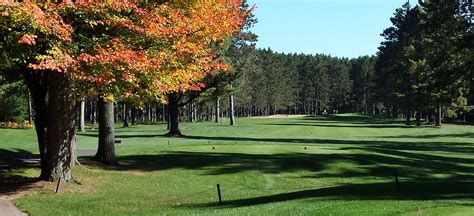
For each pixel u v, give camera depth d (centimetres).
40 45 1408
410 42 8331
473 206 1162
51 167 1758
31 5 1215
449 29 4441
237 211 1230
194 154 2767
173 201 1634
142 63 1430
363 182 2114
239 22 1797
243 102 13438
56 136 1748
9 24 1289
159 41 1552
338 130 6431
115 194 1692
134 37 1509
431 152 3431
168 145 3441
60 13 1334
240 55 6481
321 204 1228
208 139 4400
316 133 5872
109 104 2339
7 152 2939
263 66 15025
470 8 4247
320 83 17712
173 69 1647
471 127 7081
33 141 3919
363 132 6081
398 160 2588
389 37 9756
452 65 4769
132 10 1463
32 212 1367
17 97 5822
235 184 2020
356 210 1107
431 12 4712
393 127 7175
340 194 1439
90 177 1945
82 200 1557
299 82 17862
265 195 1744
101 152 2330
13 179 1811
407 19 8462
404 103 7969
